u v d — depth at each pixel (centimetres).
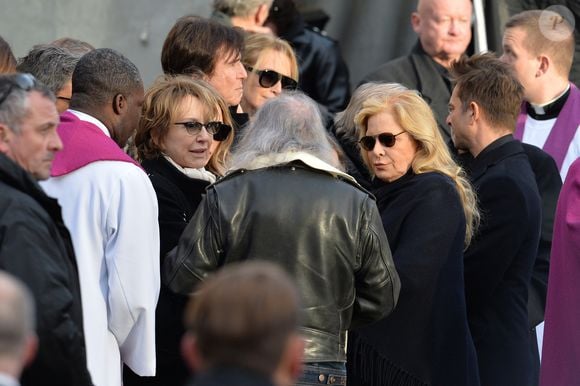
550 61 2370
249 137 1616
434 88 2562
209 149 1830
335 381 1555
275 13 2762
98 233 1574
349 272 1570
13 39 2561
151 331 1595
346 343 1689
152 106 1814
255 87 2191
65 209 1577
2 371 932
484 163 1970
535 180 2058
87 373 1334
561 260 1928
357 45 2964
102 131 1620
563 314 1923
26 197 1319
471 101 1988
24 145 1363
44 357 1279
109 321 1580
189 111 1802
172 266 1583
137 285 1574
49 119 1375
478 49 2753
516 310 1933
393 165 1817
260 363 879
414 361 1755
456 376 1758
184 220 1770
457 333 1766
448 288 1762
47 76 1811
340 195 1573
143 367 1595
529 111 2408
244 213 1562
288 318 889
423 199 1786
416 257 1753
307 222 1553
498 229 1903
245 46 2198
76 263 1386
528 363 1927
